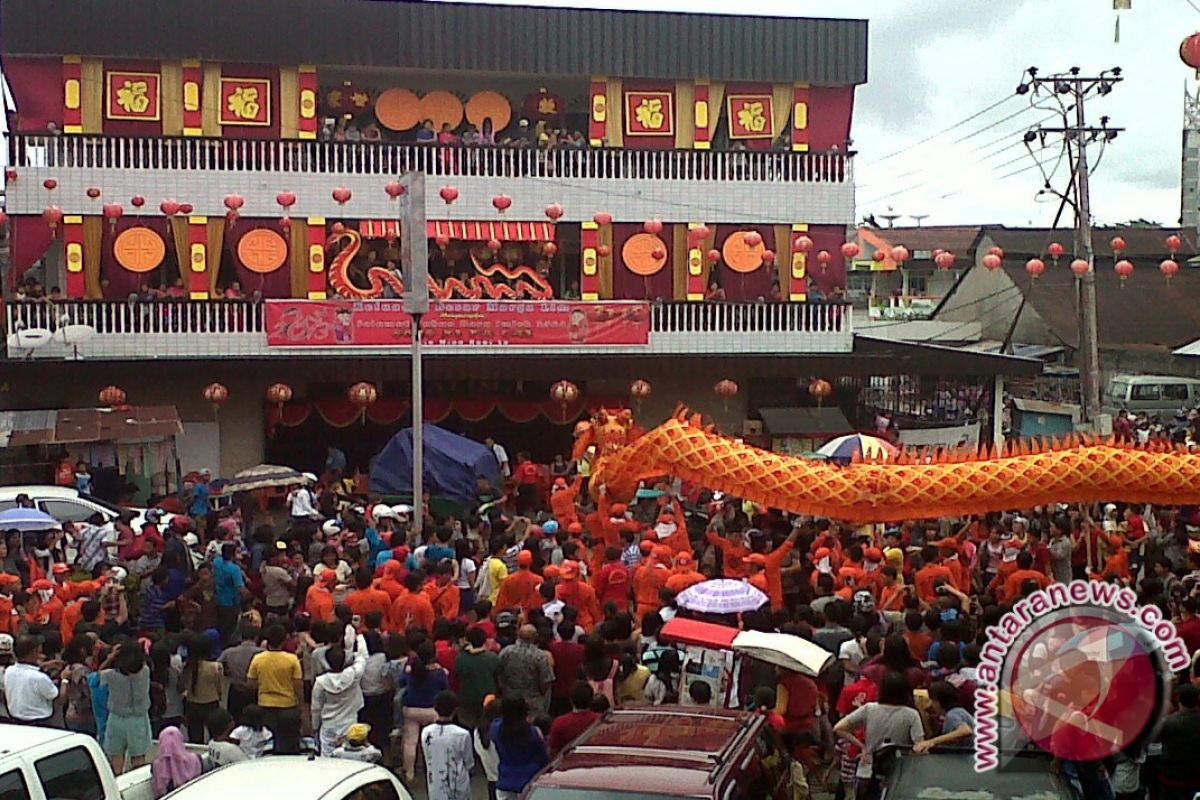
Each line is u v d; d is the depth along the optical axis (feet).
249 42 93.15
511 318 95.09
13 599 47.62
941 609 44.19
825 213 102.42
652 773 28.66
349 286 94.73
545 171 98.22
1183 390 137.39
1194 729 33.76
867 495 53.11
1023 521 64.13
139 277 93.25
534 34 97.71
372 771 29.50
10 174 90.02
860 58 102.37
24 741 29.27
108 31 90.94
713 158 100.63
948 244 194.49
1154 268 159.53
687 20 99.81
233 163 93.30
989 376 100.07
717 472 55.52
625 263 99.81
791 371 94.48
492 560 53.78
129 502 79.30
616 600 51.19
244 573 54.70
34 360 84.94
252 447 93.20
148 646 42.68
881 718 34.53
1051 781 29.99
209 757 34.42
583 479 74.18
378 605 46.34
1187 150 179.01
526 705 35.60
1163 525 69.15
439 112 101.60
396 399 94.27
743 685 40.19
